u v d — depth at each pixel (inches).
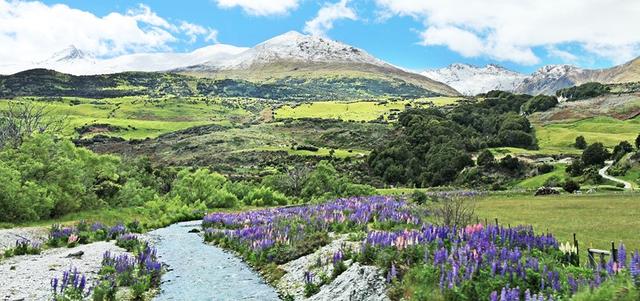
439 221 1251.2
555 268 651.5
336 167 5708.7
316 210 1977.1
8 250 1234.0
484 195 2714.1
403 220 1427.2
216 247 1486.2
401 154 5521.7
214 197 3097.9
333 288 789.2
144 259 1116.5
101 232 1667.1
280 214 1959.9
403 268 734.5
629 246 989.8
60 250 1353.3
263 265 1120.2
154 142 7711.6
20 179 1897.1
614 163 3882.9
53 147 2182.6
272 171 5280.5
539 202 2149.4
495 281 612.1
